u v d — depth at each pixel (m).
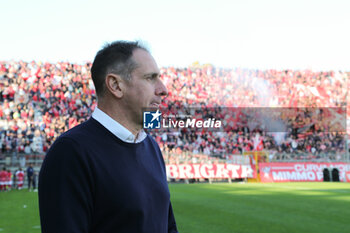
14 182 18.95
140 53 1.59
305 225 7.55
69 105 24.94
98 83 1.60
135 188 1.48
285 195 13.06
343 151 27.06
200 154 23.75
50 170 1.38
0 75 24.00
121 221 1.43
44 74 25.11
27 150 20.86
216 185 17.86
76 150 1.40
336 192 14.13
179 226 7.46
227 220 8.12
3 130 21.45
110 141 1.51
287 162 22.41
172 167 20.22
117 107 1.57
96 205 1.42
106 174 1.43
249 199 11.90
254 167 21.14
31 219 8.54
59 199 1.34
